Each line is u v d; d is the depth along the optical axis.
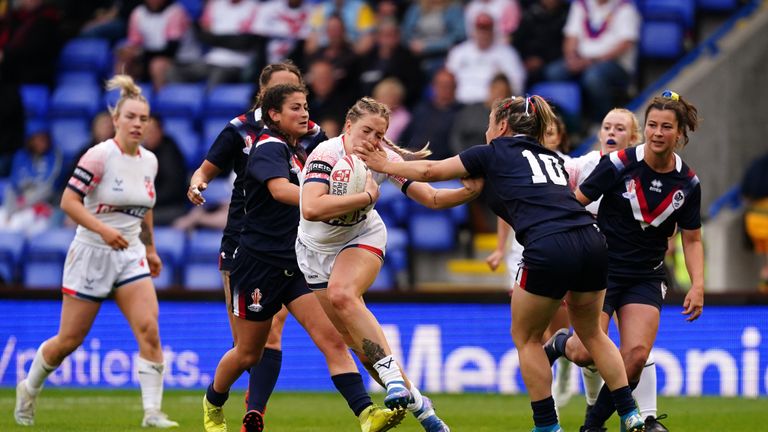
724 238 48.88
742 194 48.47
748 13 54.09
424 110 51.28
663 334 39.81
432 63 56.34
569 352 24.66
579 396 39.53
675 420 31.22
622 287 24.22
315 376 41.16
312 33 56.53
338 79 52.41
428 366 40.75
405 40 57.12
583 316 22.14
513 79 53.69
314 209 21.55
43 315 41.66
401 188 23.39
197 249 49.06
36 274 49.75
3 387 41.25
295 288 23.78
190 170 55.34
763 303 39.44
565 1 55.78
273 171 22.91
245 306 23.70
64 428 28.53
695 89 50.59
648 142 23.56
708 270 49.00
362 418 22.92
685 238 24.28
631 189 23.80
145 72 60.19
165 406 34.97
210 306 41.50
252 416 24.23
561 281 21.33
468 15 56.62
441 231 49.94
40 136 54.81
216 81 57.81
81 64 60.47
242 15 59.22
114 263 29.28
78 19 63.75
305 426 29.44
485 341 40.53
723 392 39.44
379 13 56.75
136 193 29.42
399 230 49.69
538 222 21.52
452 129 50.53
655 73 55.66
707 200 50.28
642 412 24.88
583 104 53.44
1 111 57.06
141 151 29.92
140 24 60.50
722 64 50.94
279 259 23.50
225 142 26.58
